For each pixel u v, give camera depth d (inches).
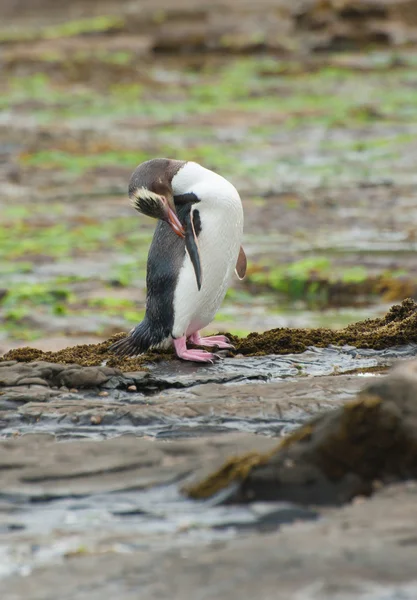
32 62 2504.9
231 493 294.4
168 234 450.0
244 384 417.4
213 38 2773.1
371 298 845.2
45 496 308.3
